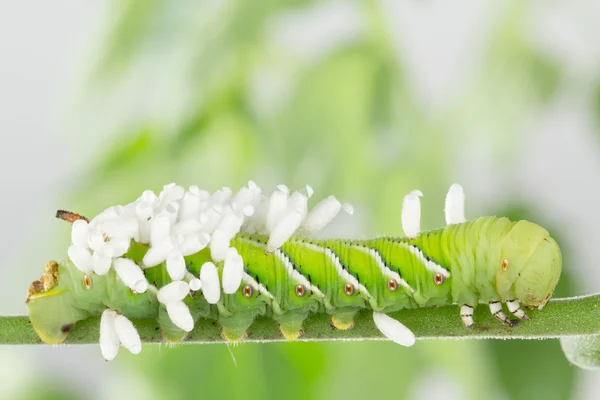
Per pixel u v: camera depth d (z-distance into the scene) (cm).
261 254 26
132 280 25
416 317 26
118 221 25
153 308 25
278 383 30
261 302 26
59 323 25
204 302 26
